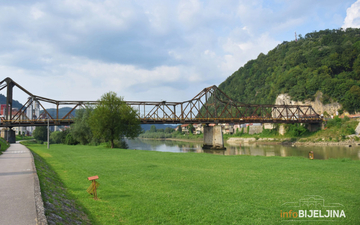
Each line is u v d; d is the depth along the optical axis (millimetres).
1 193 10039
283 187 14281
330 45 175000
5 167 17938
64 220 7996
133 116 56906
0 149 35000
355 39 165750
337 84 131125
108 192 13172
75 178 17078
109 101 54625
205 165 24188
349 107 123125
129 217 9594
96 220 9156
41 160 26109
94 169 21234
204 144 96812
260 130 153125
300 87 150000
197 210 10469
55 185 13414
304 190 13516
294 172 19234
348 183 15102
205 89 102312
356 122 102750
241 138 150000
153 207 10797
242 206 10953
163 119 91062
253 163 24781
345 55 148125
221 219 9539
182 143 138250
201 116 99562
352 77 139500
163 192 13312
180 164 25406
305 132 122188
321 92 136875
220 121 99812
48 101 80250
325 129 112625
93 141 69625
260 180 16281
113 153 38219
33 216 7367
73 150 44719
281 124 137250
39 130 116188
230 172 19594
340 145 92562
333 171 19422
